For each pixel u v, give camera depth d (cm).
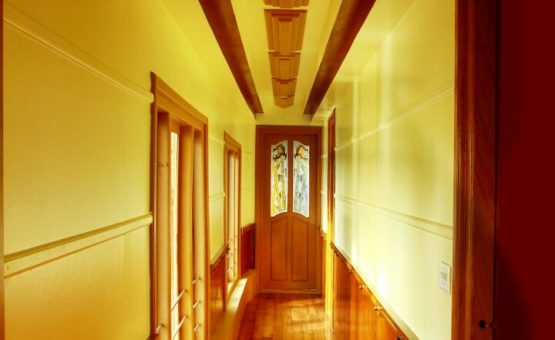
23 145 83
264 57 349
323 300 565
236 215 507
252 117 558
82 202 109
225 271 422
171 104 206
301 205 602
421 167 167
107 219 126
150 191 171
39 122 89
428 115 160
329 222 481
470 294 116
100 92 121
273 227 604
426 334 158
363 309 273
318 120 565
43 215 90
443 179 144
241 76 353
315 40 290
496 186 115
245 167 566
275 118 592
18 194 82
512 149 108
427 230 157
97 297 119
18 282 82
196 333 295
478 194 115
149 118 170
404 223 189
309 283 600
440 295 144
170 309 203
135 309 153
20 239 82
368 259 269
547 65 94
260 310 521
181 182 271
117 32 134
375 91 251
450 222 137
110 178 129
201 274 296
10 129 79
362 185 293
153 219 171
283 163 601
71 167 103
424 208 163
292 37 248
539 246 97
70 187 103
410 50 181
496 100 115
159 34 184
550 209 93
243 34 289
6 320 78
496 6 116
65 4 100
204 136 297
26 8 84
